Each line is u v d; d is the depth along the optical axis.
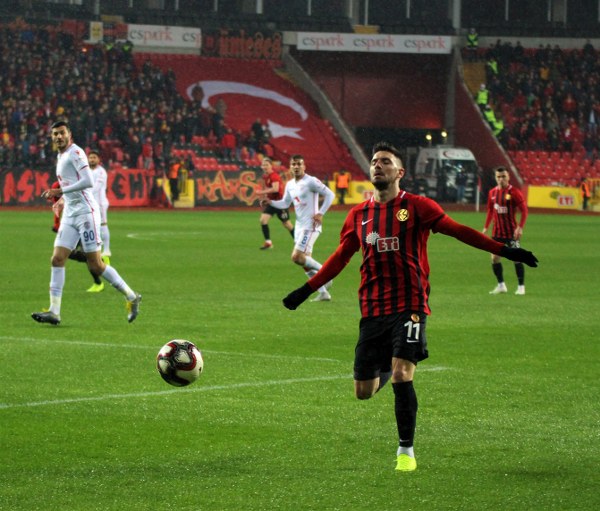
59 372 23.95
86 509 13.96
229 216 106.81
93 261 31.28
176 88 143.25
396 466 16.28
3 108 120.88
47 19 139.00
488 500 14.55
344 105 156.25
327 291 41.34
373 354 16.78
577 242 76.94
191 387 22.47
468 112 150.25
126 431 18.47
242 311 35.81
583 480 15.59
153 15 149.00
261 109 147.12
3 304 36.88
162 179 121.94
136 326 31.78
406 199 16.69
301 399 21.36
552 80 153.88
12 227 81.19
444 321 34.06
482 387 22.89
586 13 166.25
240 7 158.12
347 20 158.75
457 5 159.00
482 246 16.14
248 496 14.65
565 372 24.80
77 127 121.81
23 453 16.86
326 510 14.03
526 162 144.00
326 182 134.00
